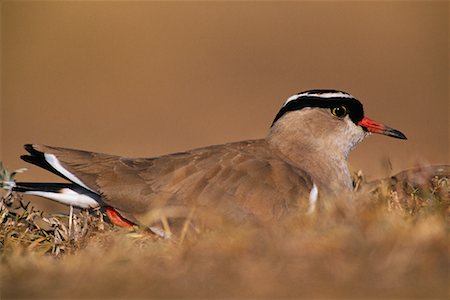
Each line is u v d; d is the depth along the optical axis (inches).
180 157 515.5
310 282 381.4
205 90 1464.1
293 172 509.4
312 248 402.3
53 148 527.2
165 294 375.9
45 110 1398.9
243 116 1348.4
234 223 474.0
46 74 1503.4
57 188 522.0
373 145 1098.7
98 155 526.3
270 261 396.8
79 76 1497.3
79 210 546.6
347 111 560.7
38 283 396.8
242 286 380.5
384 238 406.6
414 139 1228.5
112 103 1425.9
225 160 507.5
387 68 1547.7
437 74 1544.0
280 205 493.4
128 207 501.4
